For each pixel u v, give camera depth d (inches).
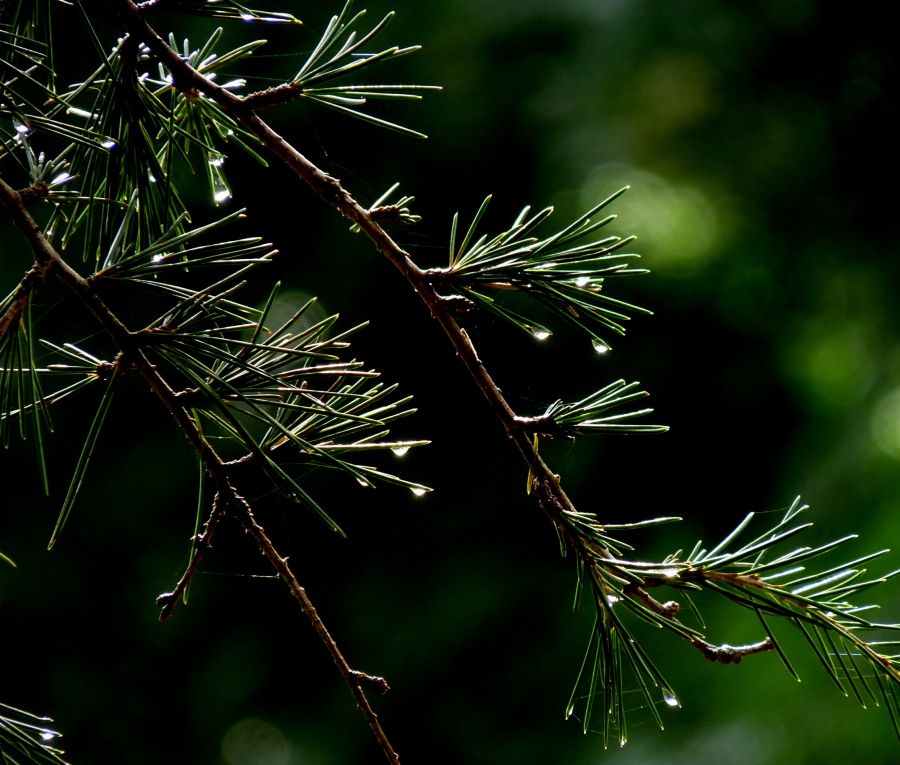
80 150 62.4
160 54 61.4
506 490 179.5
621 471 191.0
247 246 61.3
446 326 61.2
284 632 177.2
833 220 188.2
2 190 61.2
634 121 183.9
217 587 171.5
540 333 61.4
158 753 171.2
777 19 171.9
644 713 150.7
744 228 196.7
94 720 166.1
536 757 162.1
